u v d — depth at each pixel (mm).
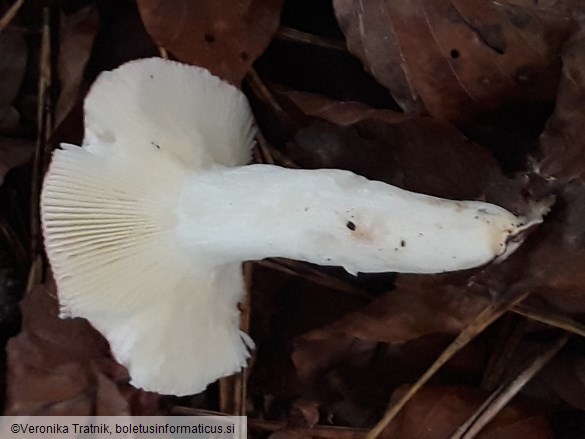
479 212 139
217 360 164
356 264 144
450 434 175
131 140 149
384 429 178
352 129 176
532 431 175
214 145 165
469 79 165
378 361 185
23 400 174
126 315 150
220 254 153
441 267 141
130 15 187
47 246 142
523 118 170
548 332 179
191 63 173
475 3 158
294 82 191
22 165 187
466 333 174
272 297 189
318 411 184
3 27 182
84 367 175
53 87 187
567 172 158
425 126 168
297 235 144
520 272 166
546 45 158
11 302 182
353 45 172
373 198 140
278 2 175
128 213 148
